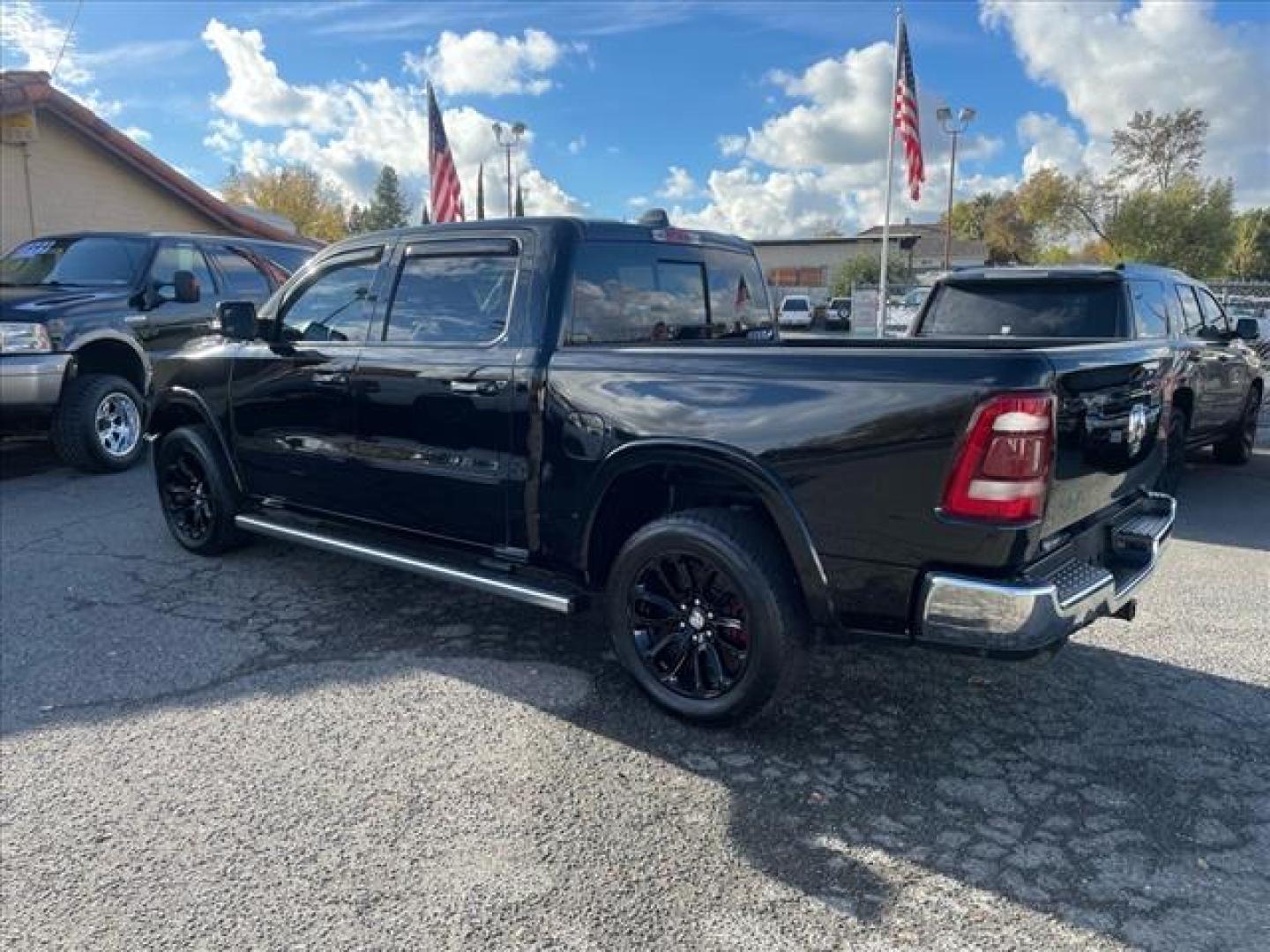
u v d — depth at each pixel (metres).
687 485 3.56
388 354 4.21
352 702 3.70
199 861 2.69
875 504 2.93
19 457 9.09
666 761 3.24
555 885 2.58
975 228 76.31
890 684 3.85
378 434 4.29
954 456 2.77
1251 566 5.55
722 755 3.28
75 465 8.05
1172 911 2.46
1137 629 4.48
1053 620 2.78
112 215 14.88
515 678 3.91
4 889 2.57
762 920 2.43
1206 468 8.89
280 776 3.15
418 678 3.91
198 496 5.53
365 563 5.49
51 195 13.80
